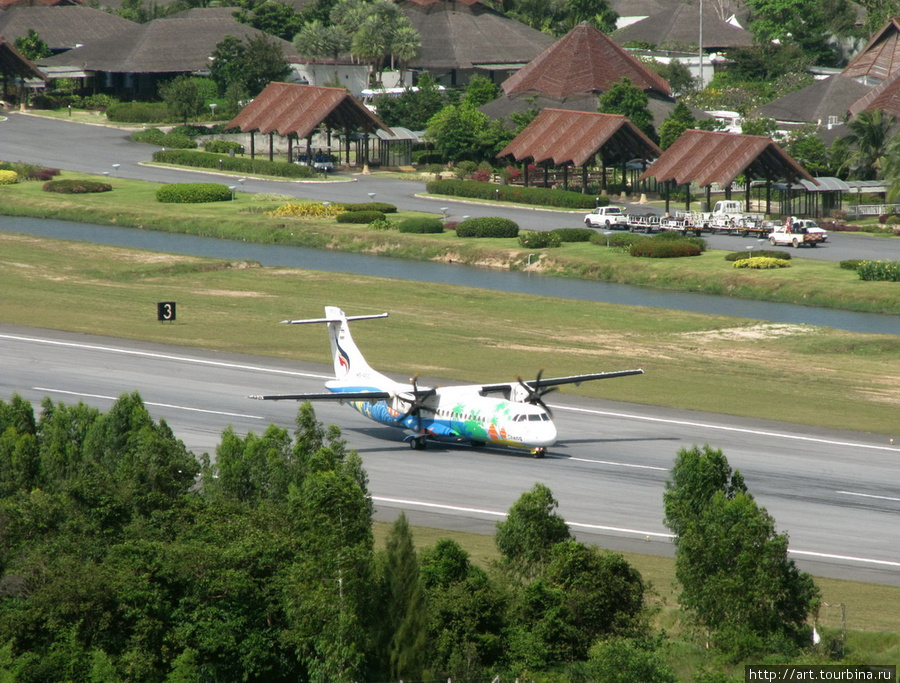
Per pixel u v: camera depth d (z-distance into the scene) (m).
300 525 141.62
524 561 146.00
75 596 130.75
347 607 128.62
